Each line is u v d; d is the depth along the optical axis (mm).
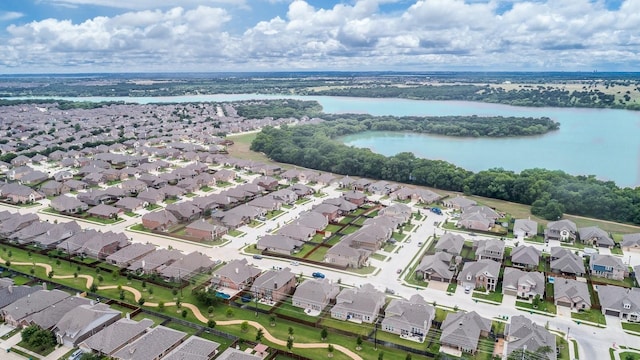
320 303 114375
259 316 111875
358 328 107625
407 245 158000
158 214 171250
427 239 163750
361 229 161125
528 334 99750
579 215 194500
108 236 147750
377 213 190625
